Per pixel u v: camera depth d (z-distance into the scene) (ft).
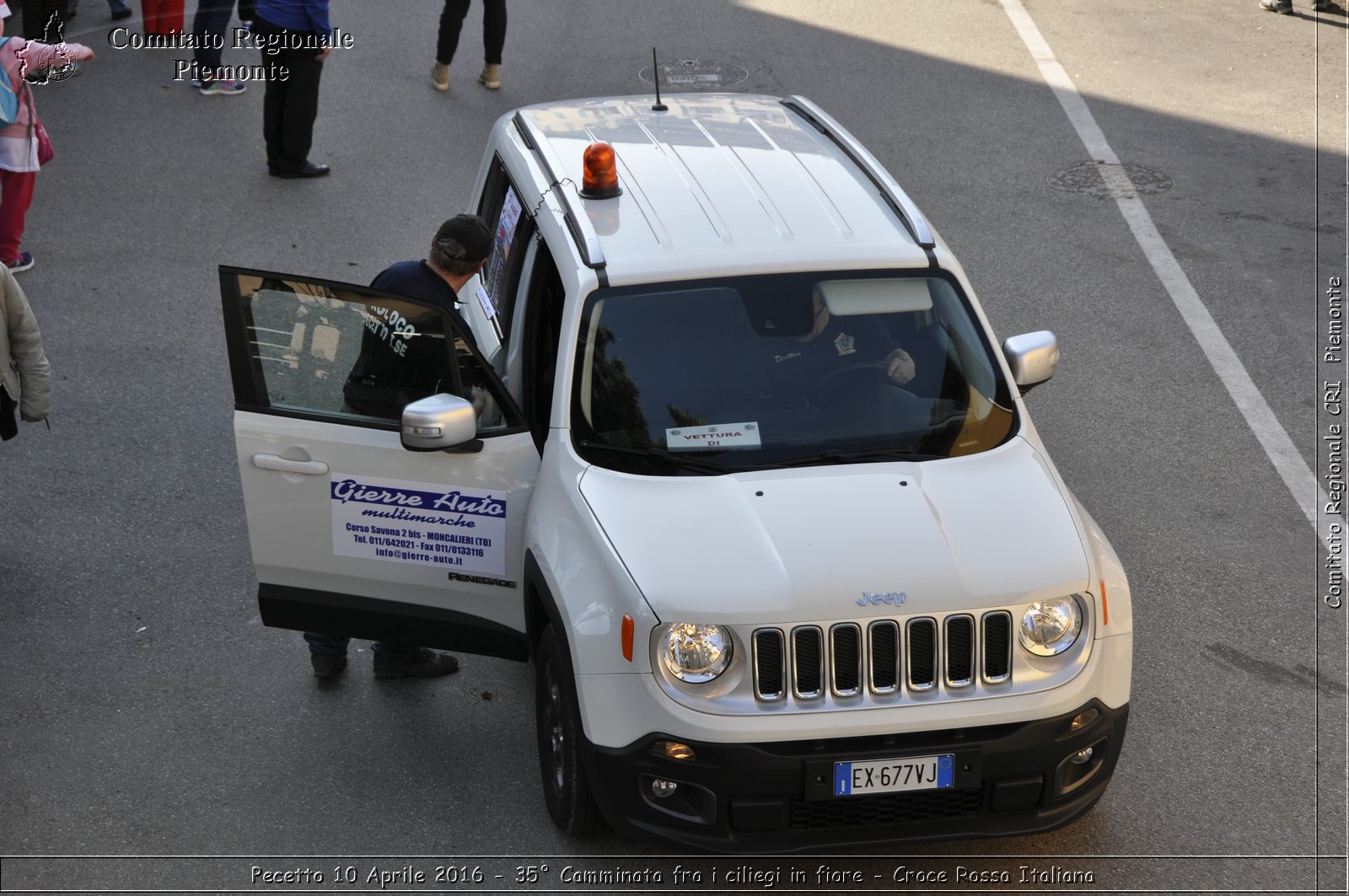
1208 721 28.58
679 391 25.45
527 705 29.50
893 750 21.57
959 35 79.92
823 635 21.57
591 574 22.86
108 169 60.59
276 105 58.65
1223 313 48.57
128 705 29.25
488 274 32.89
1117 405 42.52
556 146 31.65
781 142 31.76
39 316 47.83
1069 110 68.69
